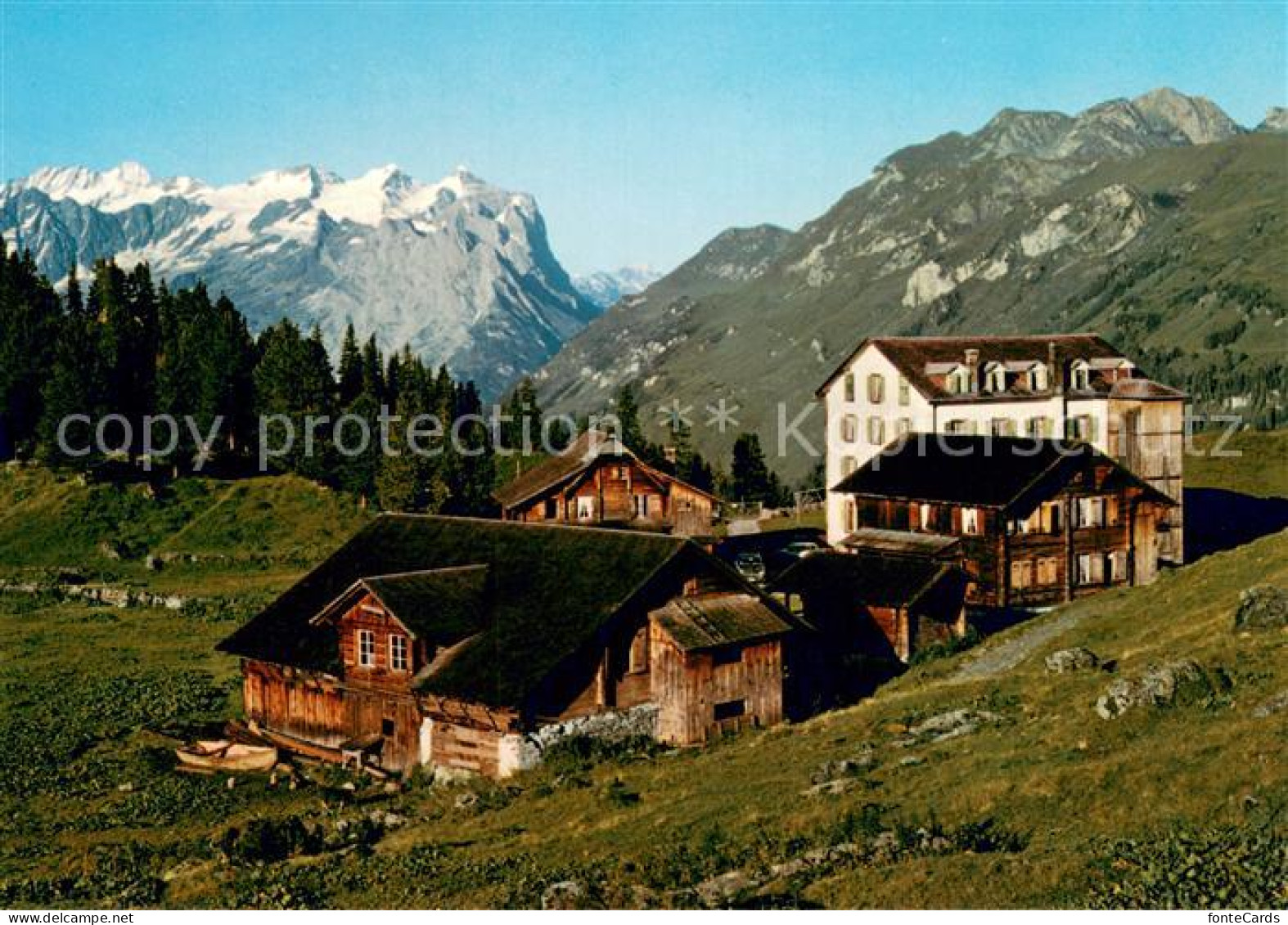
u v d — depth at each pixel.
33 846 43.81
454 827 41.34
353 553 61.75
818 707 56.12
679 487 94.75
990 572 74.75
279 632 57.59
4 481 122.12
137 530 113.69
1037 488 75.38
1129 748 34.66
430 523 61.22
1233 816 28.80
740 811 36.88
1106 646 52.84
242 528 114.44
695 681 50.84
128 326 139.38
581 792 42.78
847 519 89.88
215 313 147.38
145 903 35.25
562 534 55.84
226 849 40.69
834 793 36.69
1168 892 25.27
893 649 64.94
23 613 91.94
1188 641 46.91
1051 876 26.92
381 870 36.47
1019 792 32.97
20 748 56.84
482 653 49.34
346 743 52.31
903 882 27.58
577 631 49.03
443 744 49.84
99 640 82.25
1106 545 77.62
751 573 90.94
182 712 63.34
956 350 104.50
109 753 56.34
